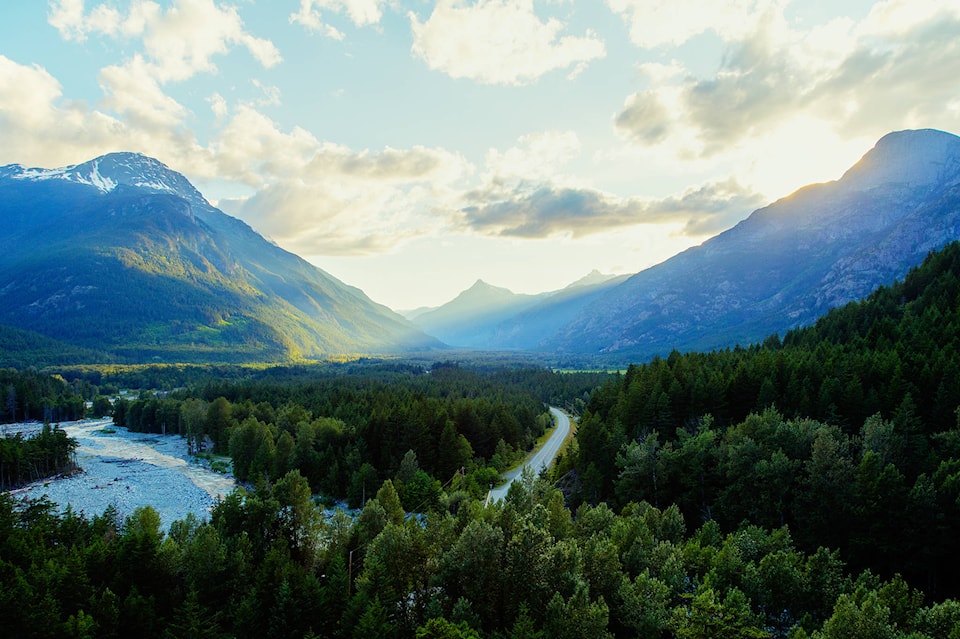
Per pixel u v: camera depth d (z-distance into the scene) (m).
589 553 58.56
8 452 133.00
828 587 50.03
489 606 54.66
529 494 82.38
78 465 155.38
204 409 191.62
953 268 146.88
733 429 84.06
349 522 78.38
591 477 93.81
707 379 113.81
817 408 89.44
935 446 73.31
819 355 115.62
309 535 77.88
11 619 54.19
